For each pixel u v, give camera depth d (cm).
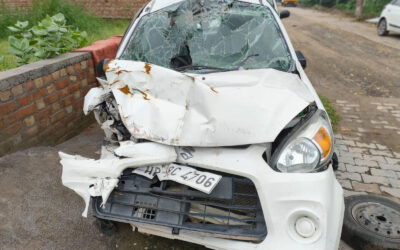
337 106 538
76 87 399
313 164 189
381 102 559
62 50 419
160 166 191
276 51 289
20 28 407
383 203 265
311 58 863
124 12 1026
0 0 875
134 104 207
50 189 280
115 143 227
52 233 238
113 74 225
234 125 190
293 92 215
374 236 231
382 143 414
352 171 350
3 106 296
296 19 1828
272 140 185
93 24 834
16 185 278
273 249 180
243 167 181
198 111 201
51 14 805
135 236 244
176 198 192
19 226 240
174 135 191
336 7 2592
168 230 194
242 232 187
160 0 353
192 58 287
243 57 284
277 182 181
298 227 181
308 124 205
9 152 310
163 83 213
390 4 1181
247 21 311
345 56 890
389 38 1177
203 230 188
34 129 336
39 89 336
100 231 245
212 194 184
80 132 414
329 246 181
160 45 299
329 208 182
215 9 322
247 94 208
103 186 189
